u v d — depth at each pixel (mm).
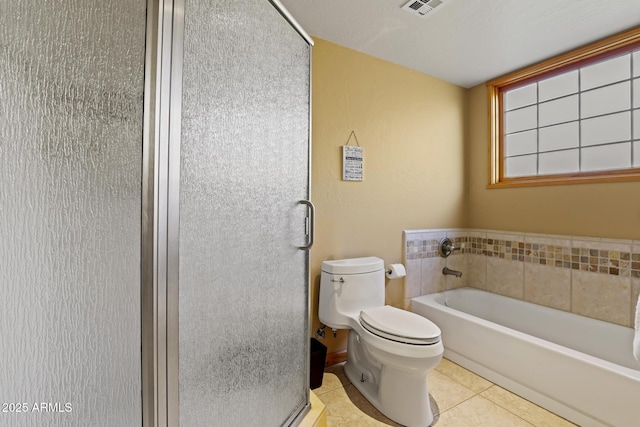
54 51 519
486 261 2721
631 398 1369
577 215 2139
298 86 1285
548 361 1668
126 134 593
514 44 2115
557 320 2162
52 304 517
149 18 618
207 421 787
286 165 1194
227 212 860
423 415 1544
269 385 1084
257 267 1010
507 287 2551
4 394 481
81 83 544
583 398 1524
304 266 1337
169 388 663
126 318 596
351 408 1706
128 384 600
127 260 596
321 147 2107
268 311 1078
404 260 2488
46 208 509
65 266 529
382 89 2363
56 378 523
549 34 1987
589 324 2006
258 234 1013
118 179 584
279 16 1141
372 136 2326
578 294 2121
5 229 475
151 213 617
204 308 775
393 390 1615
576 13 1768
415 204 2555
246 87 945
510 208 2545
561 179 2238
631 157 1977
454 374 2047
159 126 627
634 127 1969
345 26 1935
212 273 804
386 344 1579
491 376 1956
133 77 602
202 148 760
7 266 478
